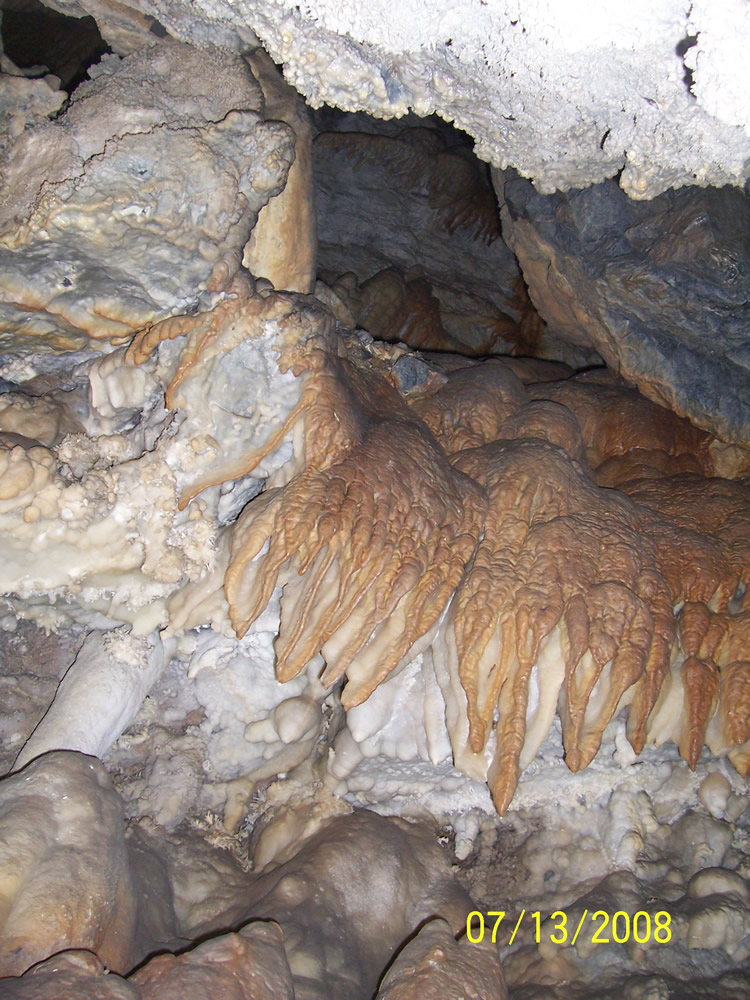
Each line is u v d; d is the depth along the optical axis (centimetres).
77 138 200
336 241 496
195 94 214
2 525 202
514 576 227
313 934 206
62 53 360
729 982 221
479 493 242
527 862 254
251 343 214
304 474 218
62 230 196
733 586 244
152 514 212
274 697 246
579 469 261
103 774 196
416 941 198
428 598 220
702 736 229
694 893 238
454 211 497
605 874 247
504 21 172
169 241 204
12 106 213
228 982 166
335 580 215
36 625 232
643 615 225
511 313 496
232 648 242
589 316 320
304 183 254
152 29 235
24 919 164
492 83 195
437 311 472
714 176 201
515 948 238
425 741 238
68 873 173
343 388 228
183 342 212
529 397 311
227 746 248
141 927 199
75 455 214
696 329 289
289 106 251
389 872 230
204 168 200
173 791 240
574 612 221
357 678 220
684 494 276
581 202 290
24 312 213
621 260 287
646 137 195
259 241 248
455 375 303
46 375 240
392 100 203
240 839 249
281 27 188
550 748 252
